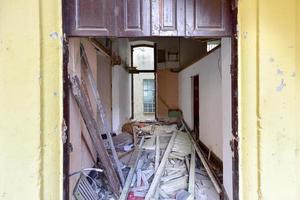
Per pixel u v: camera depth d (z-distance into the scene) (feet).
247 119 5.61
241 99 5.70
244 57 5.61
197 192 10.58
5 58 5.00
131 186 11.32
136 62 45.47
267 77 5.44
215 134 13.92
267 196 5.51
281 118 5.48
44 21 5.16
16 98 5.03
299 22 5.43
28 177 5.08
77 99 8.63
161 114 34.22
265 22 5.40
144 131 24.31
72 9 5.60
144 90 45.96
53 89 5.25
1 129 5.02
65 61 5.47
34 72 5.05
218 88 13.12
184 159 14.97
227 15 5.94
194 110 22.24
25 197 5.09
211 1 5.95
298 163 5.54
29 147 5.07
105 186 11.15
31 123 5.07
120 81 26.78
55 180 5.29
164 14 5.88
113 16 5.73
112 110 22.81
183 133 23.13
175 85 33.99
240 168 5.75
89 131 9.65
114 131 23.35
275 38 5.42
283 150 5.50
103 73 20.36
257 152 5.55
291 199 5.53
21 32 5.01
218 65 12.94
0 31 4.98
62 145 5.39
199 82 18.58
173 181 11.82
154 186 11.03
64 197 5.45
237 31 5.73
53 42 5.24
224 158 8.96
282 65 5.44
